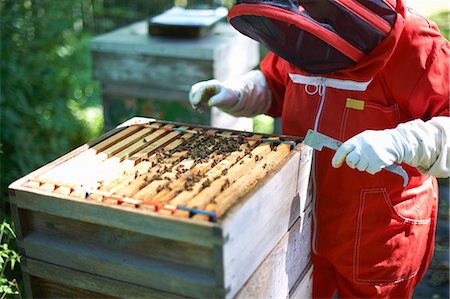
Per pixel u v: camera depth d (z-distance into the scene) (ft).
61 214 4.56
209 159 5.08
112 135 5.81
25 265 5.02
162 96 10.65
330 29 5.07
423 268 6.50
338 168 5.76
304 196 5.56
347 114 5.70
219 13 11.07
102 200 4.42
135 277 4.50
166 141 5.57
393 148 4.87
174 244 4.30
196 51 9.85
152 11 15.43
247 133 5.77
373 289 6.01
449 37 16.29
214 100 6.51
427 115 5.50
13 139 11.08
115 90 11.03
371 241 5.85
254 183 4.60
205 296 4.23
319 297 6.64
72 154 5.29
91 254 4.64
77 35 14.35
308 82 5.90
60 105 12.98
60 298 5.12
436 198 6.35
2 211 9.42
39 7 12.36
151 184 4.61
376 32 4.95
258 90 7.02
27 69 12.34
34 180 4.78
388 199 5.72
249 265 4.47
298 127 6.07
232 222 4.02
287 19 4.91
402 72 5.38
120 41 10.52
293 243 5.44
